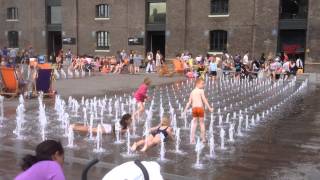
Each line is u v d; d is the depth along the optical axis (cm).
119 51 4612
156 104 1969
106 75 3534
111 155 1030
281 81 3195
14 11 5272
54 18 5084
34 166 419
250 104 2019
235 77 3419
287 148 1133
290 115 1705
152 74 3709
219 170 919
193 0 4253
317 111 1812
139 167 392
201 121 1173
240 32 4053
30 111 1684
